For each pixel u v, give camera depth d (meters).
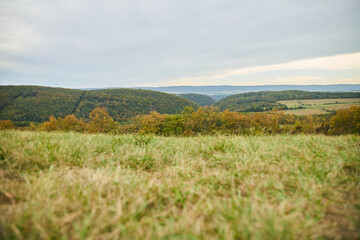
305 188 2.30
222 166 3.56
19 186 2.29
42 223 1.60
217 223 1.72
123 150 4.23
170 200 2.14
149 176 3.06
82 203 1.92
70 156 3.45
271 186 2.44
